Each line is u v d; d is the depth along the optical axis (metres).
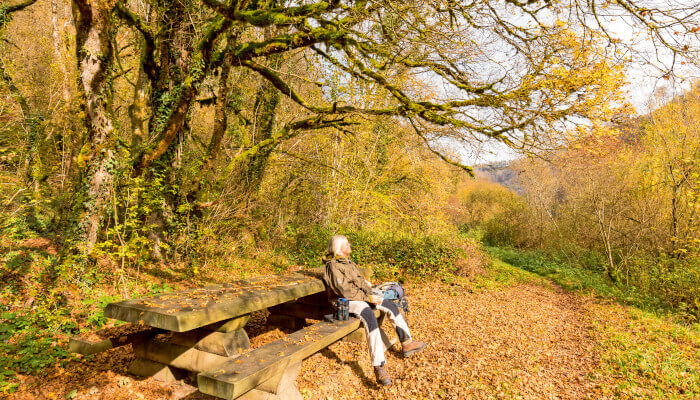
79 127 7.70
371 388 3.37
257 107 11.02
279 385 2.62
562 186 16.34
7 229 5.88
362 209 12.80
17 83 9.53
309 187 12.68
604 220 11.56
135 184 5.96
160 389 3.11
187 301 2.95
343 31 6.15
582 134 6.54
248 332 4.50
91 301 4.71
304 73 10.87
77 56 5.28
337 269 3.75
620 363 4.13
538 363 4.10
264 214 10.56
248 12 5.70
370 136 12.95
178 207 7.39
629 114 6.61
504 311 6.48
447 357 4.05
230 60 7.58
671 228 9.64
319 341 3.02
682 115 9.98
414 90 10.01
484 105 7.02
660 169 10.42
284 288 3.60
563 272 11.48
